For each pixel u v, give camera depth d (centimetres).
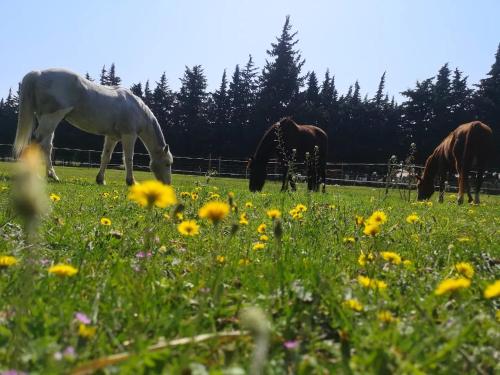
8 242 262
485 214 704
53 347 117
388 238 341
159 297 170
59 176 1530
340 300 167
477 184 1190
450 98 5038
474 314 173
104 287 175
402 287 203
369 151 5166
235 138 5403
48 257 235
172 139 5531
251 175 1220
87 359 121
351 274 233
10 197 73
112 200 616
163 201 143
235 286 196
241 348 131
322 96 5959
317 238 328
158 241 285
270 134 1233
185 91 5903
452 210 759
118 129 1156
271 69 5481
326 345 135
